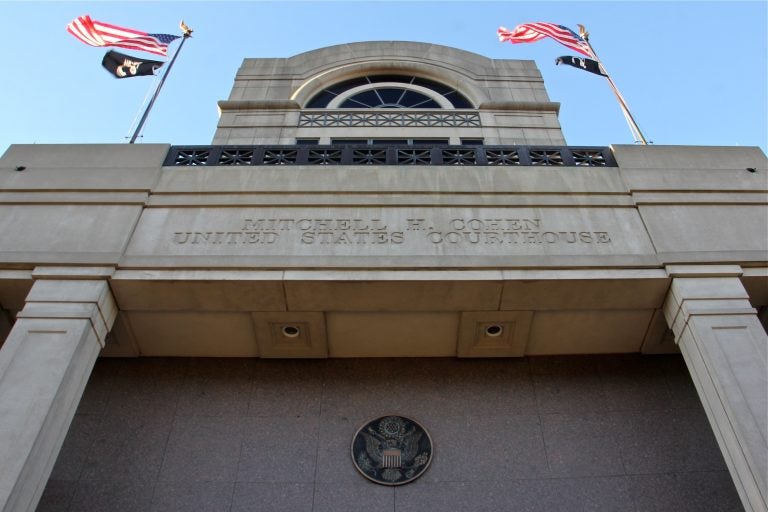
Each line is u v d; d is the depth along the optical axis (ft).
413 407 31.89
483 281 29.48
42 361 25.58
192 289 29.60
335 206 32.53
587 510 27.99
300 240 30.89
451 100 53.31
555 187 33.55
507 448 30.22
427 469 29.32
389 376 33.30
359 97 53.06
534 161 35.78
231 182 33.65
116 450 29.73
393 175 34.01
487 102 49.78
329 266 29.60
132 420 30.96
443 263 29.78
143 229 31.35
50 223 31.27
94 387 32.27
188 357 33.91
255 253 30.19
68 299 28.09
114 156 35.12
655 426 31.19
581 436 30.76
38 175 33.65
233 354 33.68
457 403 32.12
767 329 31.96
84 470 28.91
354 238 31.04
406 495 28.35
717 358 26.50
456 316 31.55
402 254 30.25
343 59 55.67
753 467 23.09
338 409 31.71
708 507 28.12
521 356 34.19
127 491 28.25
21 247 30.01
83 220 31.50
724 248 30.78
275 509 27.78
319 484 28.68
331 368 33.58
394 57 55.77
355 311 31.04
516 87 52.90
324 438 30.45
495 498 28.32
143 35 49.73
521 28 55.47
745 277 30.04
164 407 31.58
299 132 46.83
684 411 31.81
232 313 31.09
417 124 47.88
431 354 33.88
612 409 31.94
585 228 31.81
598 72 50.06
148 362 33.58
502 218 32.17
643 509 28.04
